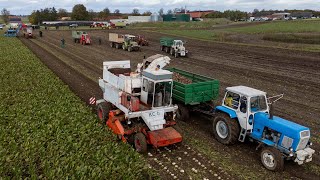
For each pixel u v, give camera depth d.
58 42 52.75
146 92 12.42
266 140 10.70
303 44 42.06
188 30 75.00
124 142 11.41
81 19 147.12
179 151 11.63
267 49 38.84
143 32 74.19
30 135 11.27
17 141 11.02
